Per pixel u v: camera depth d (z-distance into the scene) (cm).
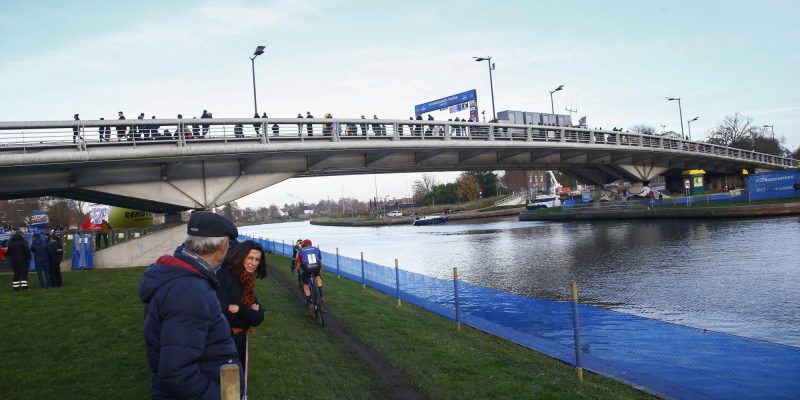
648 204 6309
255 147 2561
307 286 1405
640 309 1719
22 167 2055
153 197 2561
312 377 834
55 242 1747
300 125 2819
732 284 2019
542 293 2138
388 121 3164
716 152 7344
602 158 5797
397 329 1238
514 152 4422
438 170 4253
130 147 2183
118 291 1609
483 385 819
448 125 3538
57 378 799
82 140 2069
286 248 3409
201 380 296
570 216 7156
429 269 3141
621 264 2780
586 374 878
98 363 878
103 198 2734
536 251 3728
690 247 3203
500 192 15062
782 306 1639
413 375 872
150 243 2591
